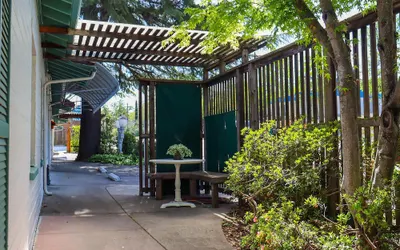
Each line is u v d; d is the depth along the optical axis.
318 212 3.56
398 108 2.61
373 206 2.47
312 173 3.77
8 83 1.83
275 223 2.96
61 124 26.31
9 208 1.95
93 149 16.45
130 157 15.71
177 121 7.30
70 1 4.29
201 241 3.80
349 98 2.86
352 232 2.82
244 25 4.07
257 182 4.09
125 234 4.05
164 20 13.22
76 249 3.51
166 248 3.56
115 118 20.23
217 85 7.10
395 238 2.57
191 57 6.75
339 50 2.91
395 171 2.80
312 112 4.32
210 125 7.11
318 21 3.27
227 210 5.46
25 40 2.78
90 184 8.54
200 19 4.12
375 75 3.42
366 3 3.30
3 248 1.74
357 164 2.83
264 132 4.55
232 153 6.23
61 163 14.73
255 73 5.59
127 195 6.93
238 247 3.59
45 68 7.45
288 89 4.80
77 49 6.25
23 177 2.66
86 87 10.70
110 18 12.87
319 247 2.69
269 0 3.50
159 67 12.92
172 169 7.19
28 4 3.03
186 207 5.74
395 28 3.08
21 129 2.52
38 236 3.95
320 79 4.16
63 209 5.52
